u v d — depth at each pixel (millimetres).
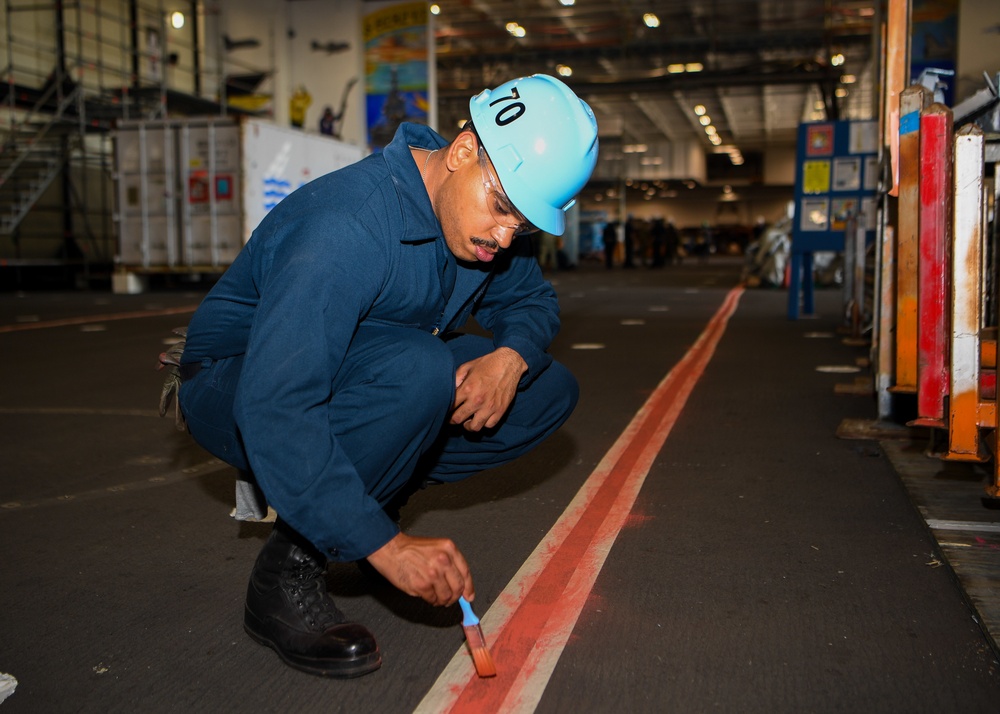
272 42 23781
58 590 2582
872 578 2613
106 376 6734
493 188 1847
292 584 2107
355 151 21250
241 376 1680
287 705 1906
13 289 18766
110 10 21203
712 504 3371
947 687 1969
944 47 17500
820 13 28109
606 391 5934
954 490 3453
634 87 29859
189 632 2287
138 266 17016
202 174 16516
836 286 18438
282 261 1763
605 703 1904
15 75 18719
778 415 5078
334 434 1947
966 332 2820
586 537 2994
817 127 10961
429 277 1966
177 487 3705
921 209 3049
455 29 30281
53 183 20016
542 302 2465
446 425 2365
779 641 2201
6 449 4375
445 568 1644
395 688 1976
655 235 35719
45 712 1886
